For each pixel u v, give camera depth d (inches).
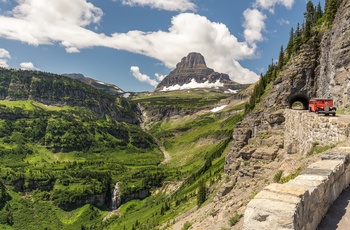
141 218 7726.4
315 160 889.5
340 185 575.5
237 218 1347.2
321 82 2456.9
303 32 2817.4
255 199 377.7
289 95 2618.1
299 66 2625.5
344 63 2026.3
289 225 333.1
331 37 2343.8
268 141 2422.5
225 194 2677.2
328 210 499.8
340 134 988.6
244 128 3405.5
